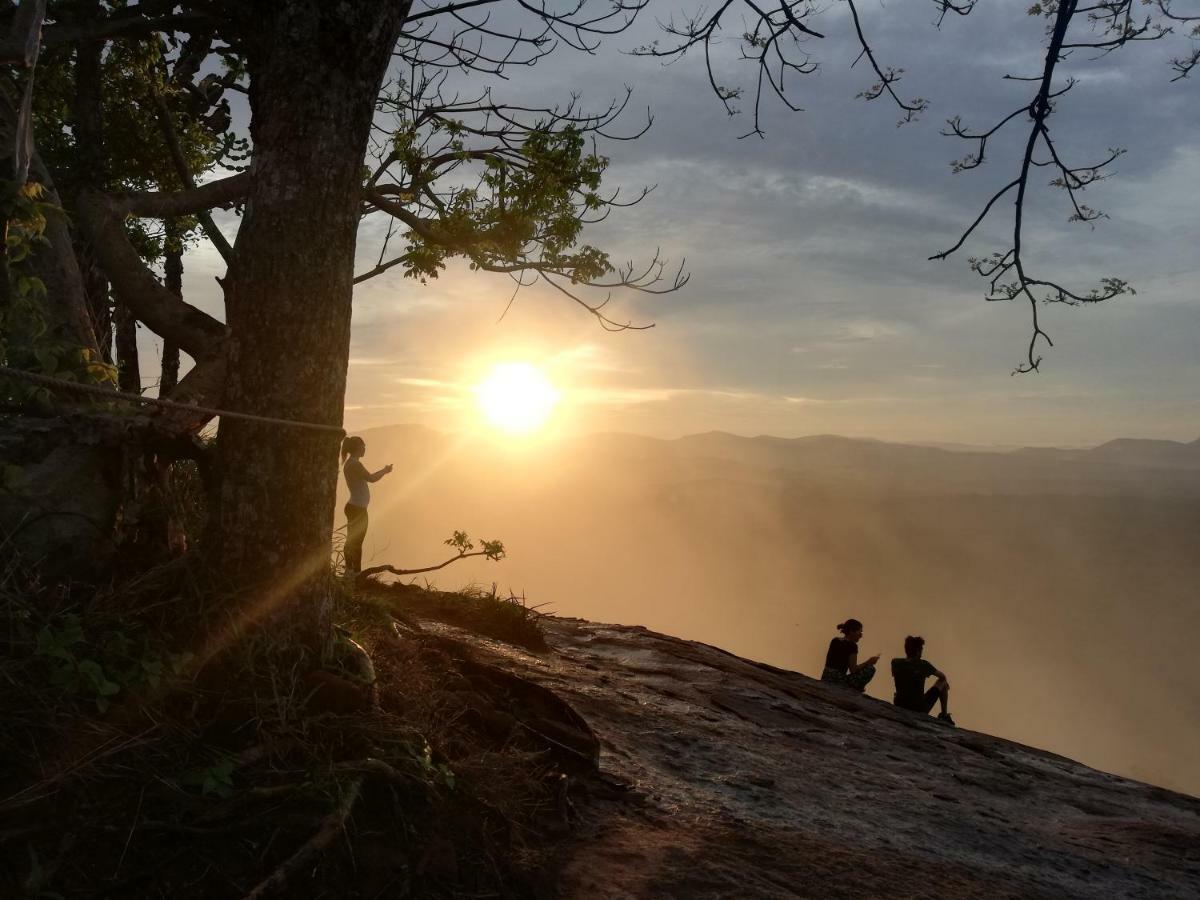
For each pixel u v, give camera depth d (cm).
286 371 405
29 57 463
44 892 273
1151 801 888
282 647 396
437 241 864
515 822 409
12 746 307
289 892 305
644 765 596
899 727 991
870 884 468
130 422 461
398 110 866
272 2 407
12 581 374
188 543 503
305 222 406
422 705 442
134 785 316
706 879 424
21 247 468
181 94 1105
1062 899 532
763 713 866
